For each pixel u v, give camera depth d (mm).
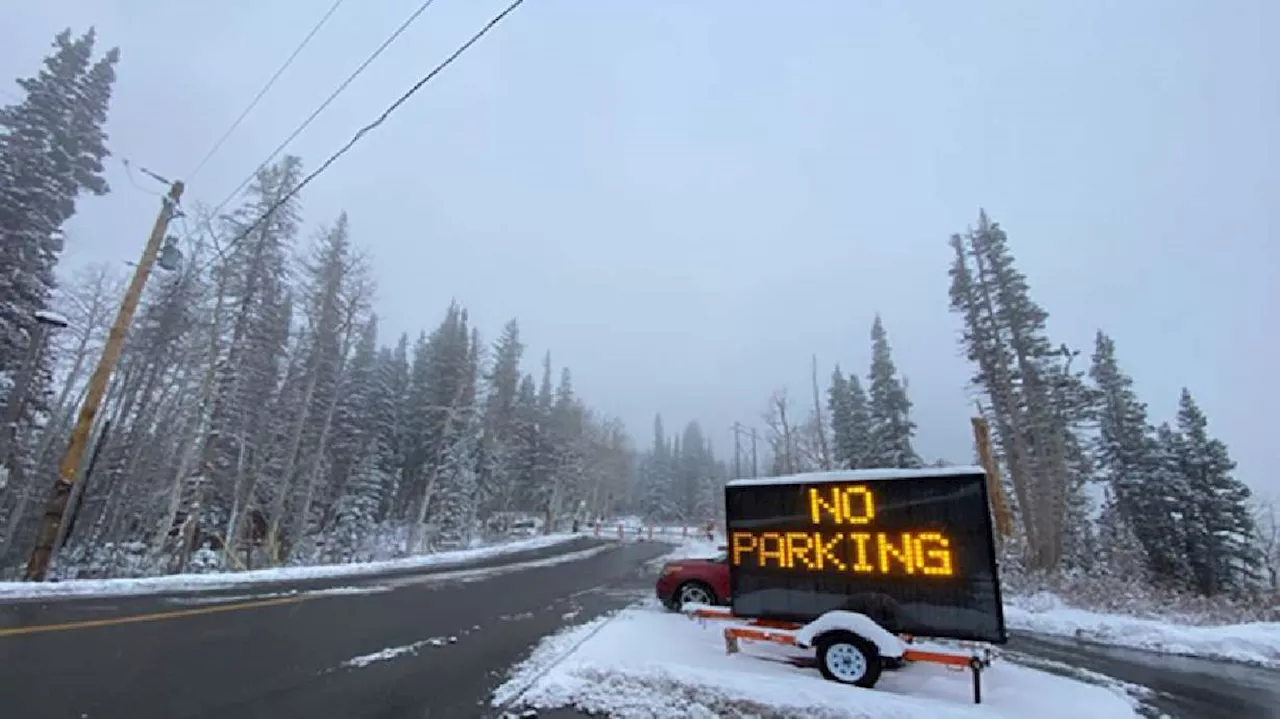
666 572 12516
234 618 9258
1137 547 24953
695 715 5910
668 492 93500
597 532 49938
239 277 23344
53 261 21109
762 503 8414
